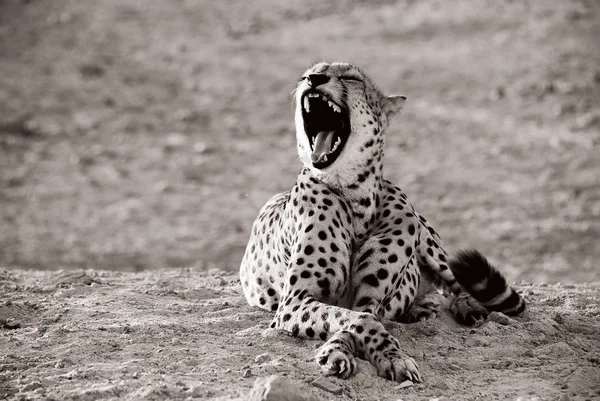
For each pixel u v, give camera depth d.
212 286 18.05
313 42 58.78
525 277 31.08
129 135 48.88
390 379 11.55
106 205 41.19
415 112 48.78
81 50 59.81
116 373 11.41
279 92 52.75
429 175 41.94
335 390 10.95
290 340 12.88
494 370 12.22
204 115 50.72
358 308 13.61
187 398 10.42
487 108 48.88
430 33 58.56
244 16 64.56
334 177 13.95
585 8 60.00
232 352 12.35
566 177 40.97
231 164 45.22
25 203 41.38
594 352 13.25
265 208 16.17
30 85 54.69
